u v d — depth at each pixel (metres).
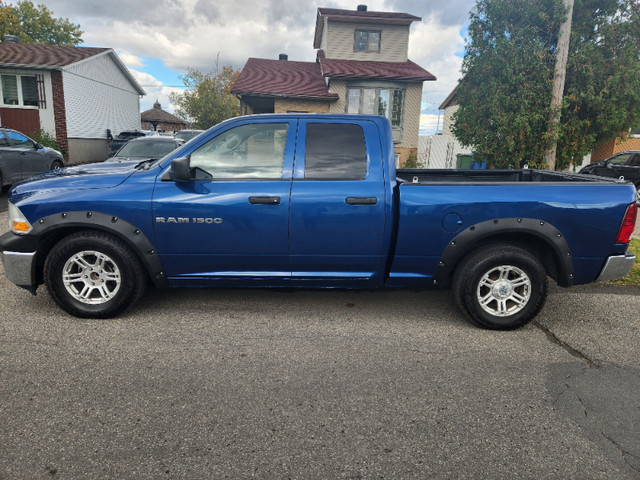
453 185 3.62
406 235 3.64
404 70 21.31
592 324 3.97
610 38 8.44
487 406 2.67
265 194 3.62
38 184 3.74
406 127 21.22
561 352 3.41
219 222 3.62
